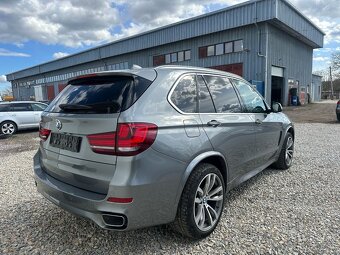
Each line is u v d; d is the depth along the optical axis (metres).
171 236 2.94
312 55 36.31
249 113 3.84
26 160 6.86
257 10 22.33
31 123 12.91
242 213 3.43
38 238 2.96
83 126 2.52
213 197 3.04
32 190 4.48
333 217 3.29
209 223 2.94
